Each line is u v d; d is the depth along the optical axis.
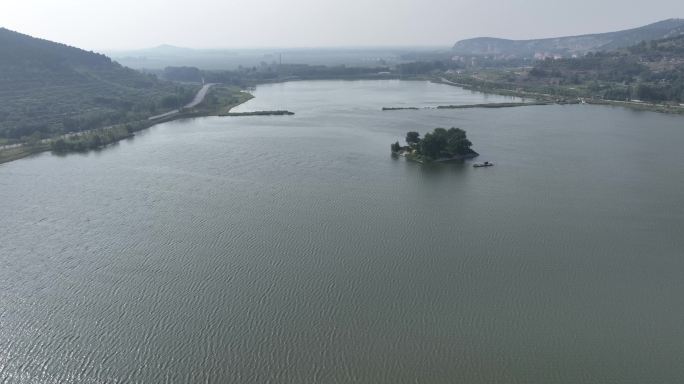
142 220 88.00
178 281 67.81
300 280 67.62
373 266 71.12
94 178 112.56
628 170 114.31
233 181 109.06
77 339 56.62
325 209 92.12
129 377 51.06
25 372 51.94
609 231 81.62
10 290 66.19
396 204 94.44
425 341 55.53
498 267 70.62
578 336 56.06
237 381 50.28
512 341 55.41
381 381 50.09
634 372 50.84
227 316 60.09
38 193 102.94
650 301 62.25
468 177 110.94
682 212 89.00
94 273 70.25
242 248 76.88
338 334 56.72
